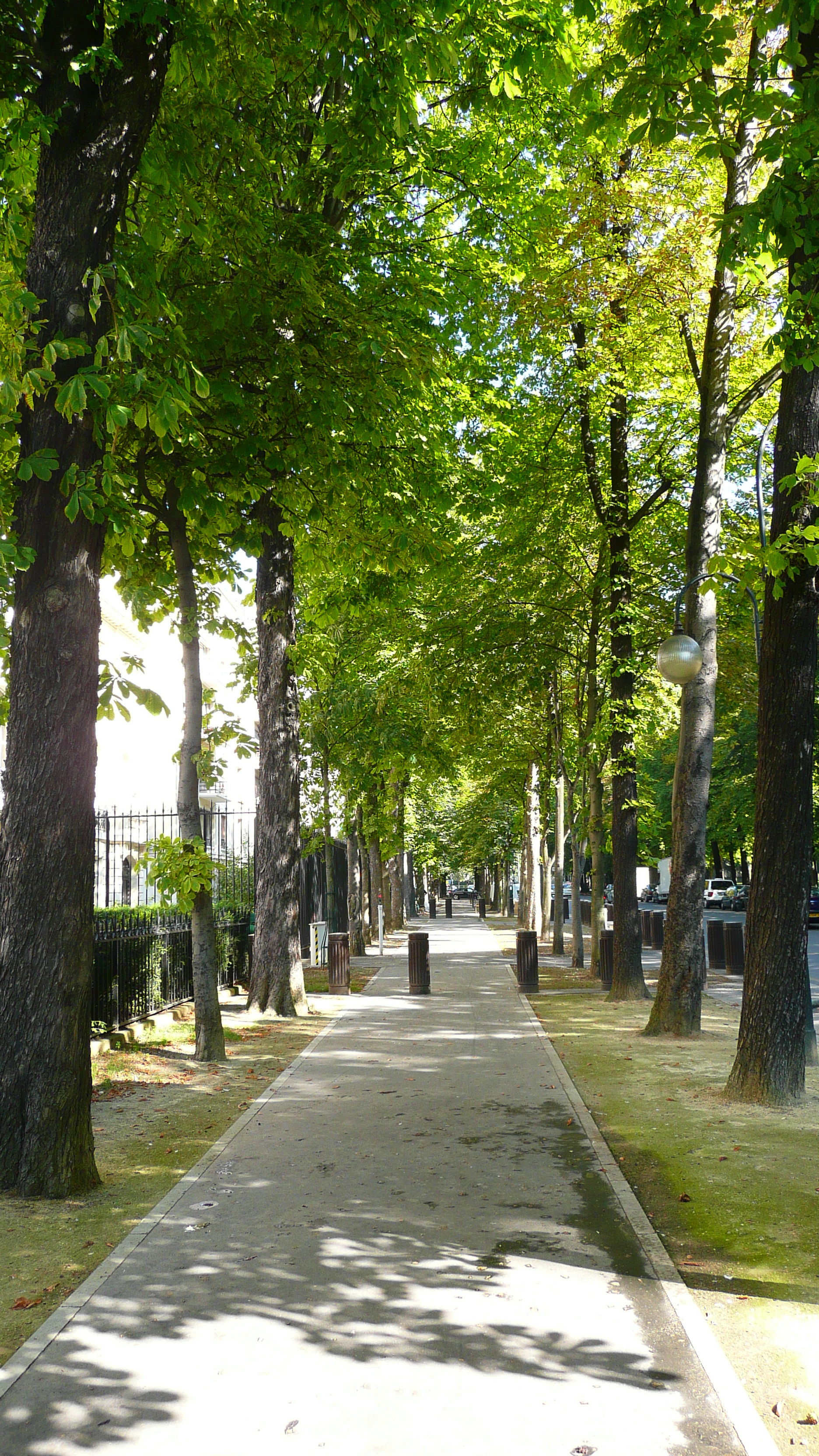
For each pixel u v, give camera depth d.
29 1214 6.18
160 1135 8.12
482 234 14.29
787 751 8.98
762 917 9.06
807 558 7.24
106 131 6.82
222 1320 4.70
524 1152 7.50
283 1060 11.56
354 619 21.09
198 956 11.55
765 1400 4.02
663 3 7.03
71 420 6.40
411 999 17.42
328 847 25.75
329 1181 6.83
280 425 9.86
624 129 8.18
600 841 20.67
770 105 7.18
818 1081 9.82
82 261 6.77
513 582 19.09
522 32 9.52
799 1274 5.20
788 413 8.88
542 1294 4.96
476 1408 3.93
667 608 18.78
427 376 10.20
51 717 6.81
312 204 10.77
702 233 12.35
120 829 17.66
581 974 22.09
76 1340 4.51
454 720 21.41
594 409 16.53
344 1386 4.11
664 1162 7.19
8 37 7.15
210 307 8.82
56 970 6.72
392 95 8.51
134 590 11.79
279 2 7.40
